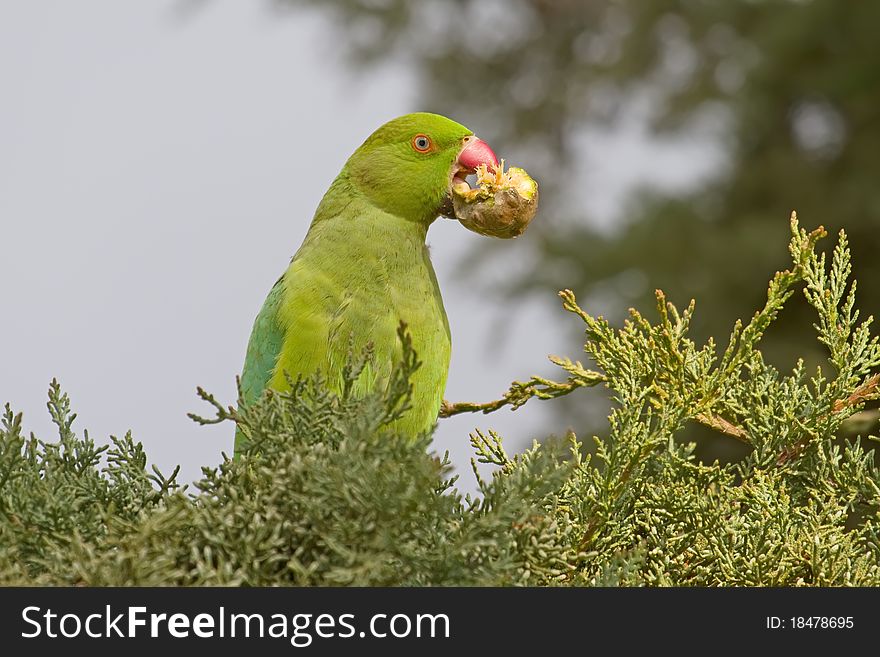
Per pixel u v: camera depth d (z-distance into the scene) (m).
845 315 8.03
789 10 20.98
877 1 20.27
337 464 5.43
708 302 21.03
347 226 10.18
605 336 7.69
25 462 6.29
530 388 9.12
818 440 7.84
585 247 22.91
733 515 7.14
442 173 10.32
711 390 7.66
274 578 5.60
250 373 10.21
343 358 9.86
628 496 7.08
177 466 6.31
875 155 21.25
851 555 7.02
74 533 5.54
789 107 22.30
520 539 5.91
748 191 22.28
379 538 5.37
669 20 26.05
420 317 10.05
